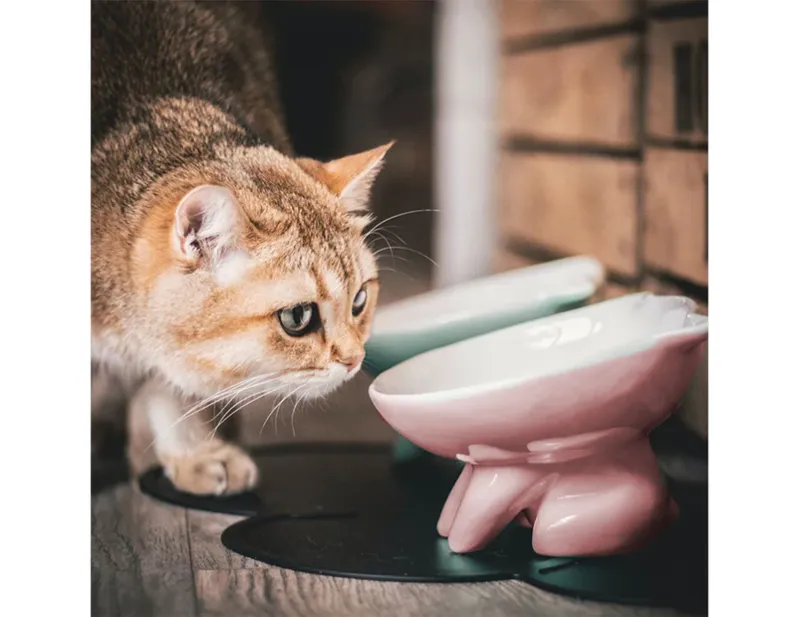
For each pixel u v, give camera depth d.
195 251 0.73
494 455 0.72
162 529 0.77
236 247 0.73
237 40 0.80
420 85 0.83
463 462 0.78
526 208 0.84
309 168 0.77
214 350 0.74
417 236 0.83
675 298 0.77
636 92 0.81
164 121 0.77
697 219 0.79
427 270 0.82
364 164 0.77
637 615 0.70
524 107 0.84
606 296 0.83
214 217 0.72
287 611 0.70
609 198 0.83
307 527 0.77
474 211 0.84
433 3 0.83
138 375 0.79
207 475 0.80
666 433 0.76
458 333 0.81
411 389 0.75
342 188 0.76
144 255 0.74
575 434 0.70
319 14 0.82
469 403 0.69
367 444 0.83
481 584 0.71
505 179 0.84
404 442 0.83
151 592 0.72
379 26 0.83
